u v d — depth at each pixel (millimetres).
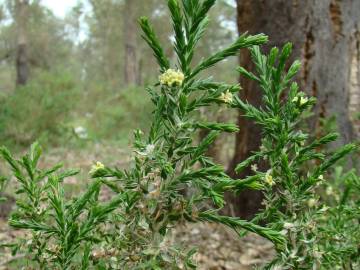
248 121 3811
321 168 924
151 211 745
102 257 784
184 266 760
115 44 33906
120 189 785
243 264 3004
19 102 8312
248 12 3807
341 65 3566
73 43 35812
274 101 974
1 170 4113
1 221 3514
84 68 39469
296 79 3492
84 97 13461
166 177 742
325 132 3229
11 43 26047
